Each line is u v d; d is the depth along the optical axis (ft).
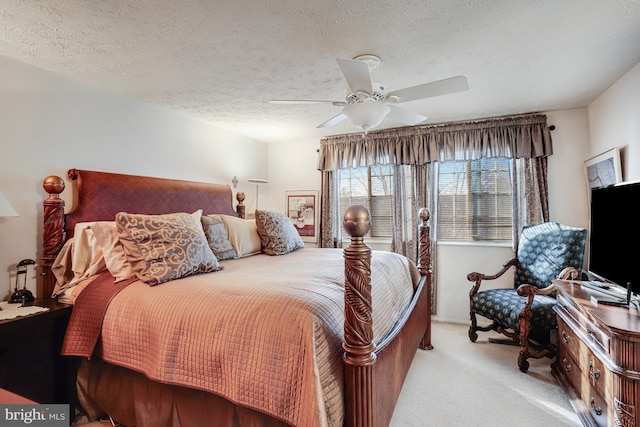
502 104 10.58
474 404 7.17
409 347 7.15
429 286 10.16
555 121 11.31
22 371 6.00
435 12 5.52
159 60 7.27
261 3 5.24
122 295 6.17
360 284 4.26
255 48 6.76
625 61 7.51
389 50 6.86
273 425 4.58
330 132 14.12
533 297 8.57
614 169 8.71
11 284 7.11
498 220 12.48
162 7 5.32
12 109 7.14
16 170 7.20
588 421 6.16
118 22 5.75
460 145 12.34
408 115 7.95
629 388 4.88
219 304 5.20
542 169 11.32
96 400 6.62
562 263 9.70
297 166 15.61
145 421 5.79
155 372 5.28
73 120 8.25
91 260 7.40
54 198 7.39
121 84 8.63
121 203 8.96
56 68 7.63
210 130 12.77
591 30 6.13
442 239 13.16
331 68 7.74
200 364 4.96
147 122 10.23
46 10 5.36
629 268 5.99
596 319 5.49
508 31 6.15
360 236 4.30
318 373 4.11
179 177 11.35
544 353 8.89
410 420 6.62
